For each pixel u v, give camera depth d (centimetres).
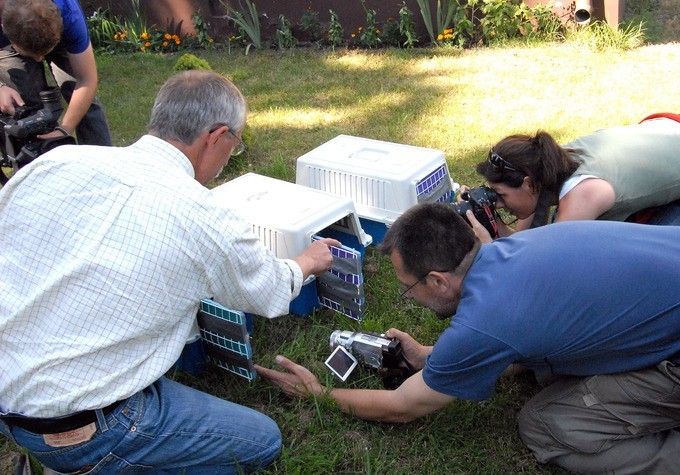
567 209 264
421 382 227
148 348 202
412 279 223
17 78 342
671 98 564
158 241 194
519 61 689
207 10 841
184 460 217
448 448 246
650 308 204
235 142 220
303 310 317
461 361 209
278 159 480
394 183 338
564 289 204
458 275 218
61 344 192
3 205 203
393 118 565
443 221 217
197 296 207
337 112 591
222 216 207
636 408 218
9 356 198
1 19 339
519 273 207
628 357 213
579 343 207
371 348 271
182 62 554
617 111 543
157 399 214
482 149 488
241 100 218
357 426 256
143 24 850
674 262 206
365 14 810
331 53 779
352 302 307
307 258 259
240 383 279
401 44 804
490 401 264
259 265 221
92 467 206
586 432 226
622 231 215
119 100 659
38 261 194
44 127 308
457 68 686
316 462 238
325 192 343
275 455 236
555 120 533
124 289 192
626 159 266
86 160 200
